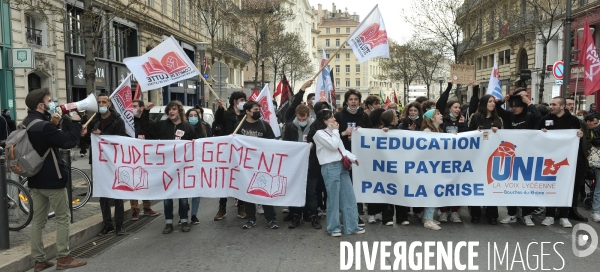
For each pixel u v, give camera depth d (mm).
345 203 6863
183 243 6594
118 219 7105
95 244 6672
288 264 5582
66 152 7137
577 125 7633
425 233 6988
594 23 26484
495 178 7371
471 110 8703
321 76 11586
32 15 18922
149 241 6754
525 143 7324
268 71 61281
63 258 5637
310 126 7625
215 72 18594
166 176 7160
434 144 7348
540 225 7469
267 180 7164
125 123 7586
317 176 7324
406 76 47219
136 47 27969
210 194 7238
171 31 33062
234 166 7234
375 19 8375
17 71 18359
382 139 7398
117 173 7082
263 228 7379
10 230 6875
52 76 20359
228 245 6438
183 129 7434
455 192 7379
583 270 5363
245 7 40625
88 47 12781
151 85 7496
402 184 7371
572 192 7285
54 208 5605
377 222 7746
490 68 41812
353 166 7457
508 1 30656
